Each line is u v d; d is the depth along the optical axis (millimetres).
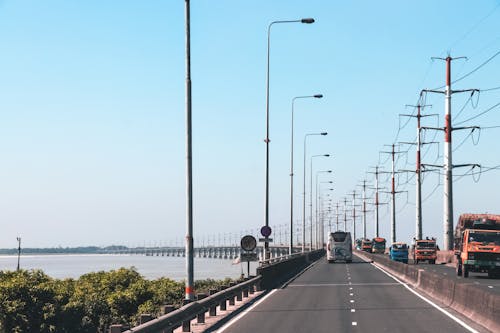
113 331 11672
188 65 23125
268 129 48656
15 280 29812
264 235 45250
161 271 180875
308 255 88438
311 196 117625
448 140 71812
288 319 21641
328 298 30188
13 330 28406
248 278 32844
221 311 24672
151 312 34812
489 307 19344
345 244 85562
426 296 31078
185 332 18656
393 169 129375
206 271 175625
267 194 47844
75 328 30750
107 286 44219
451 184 72000
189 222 22250
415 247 78125
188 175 22547
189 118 22906
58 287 32531
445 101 72188
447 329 18766
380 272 57812
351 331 18375
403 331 18359
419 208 90938
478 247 45188
